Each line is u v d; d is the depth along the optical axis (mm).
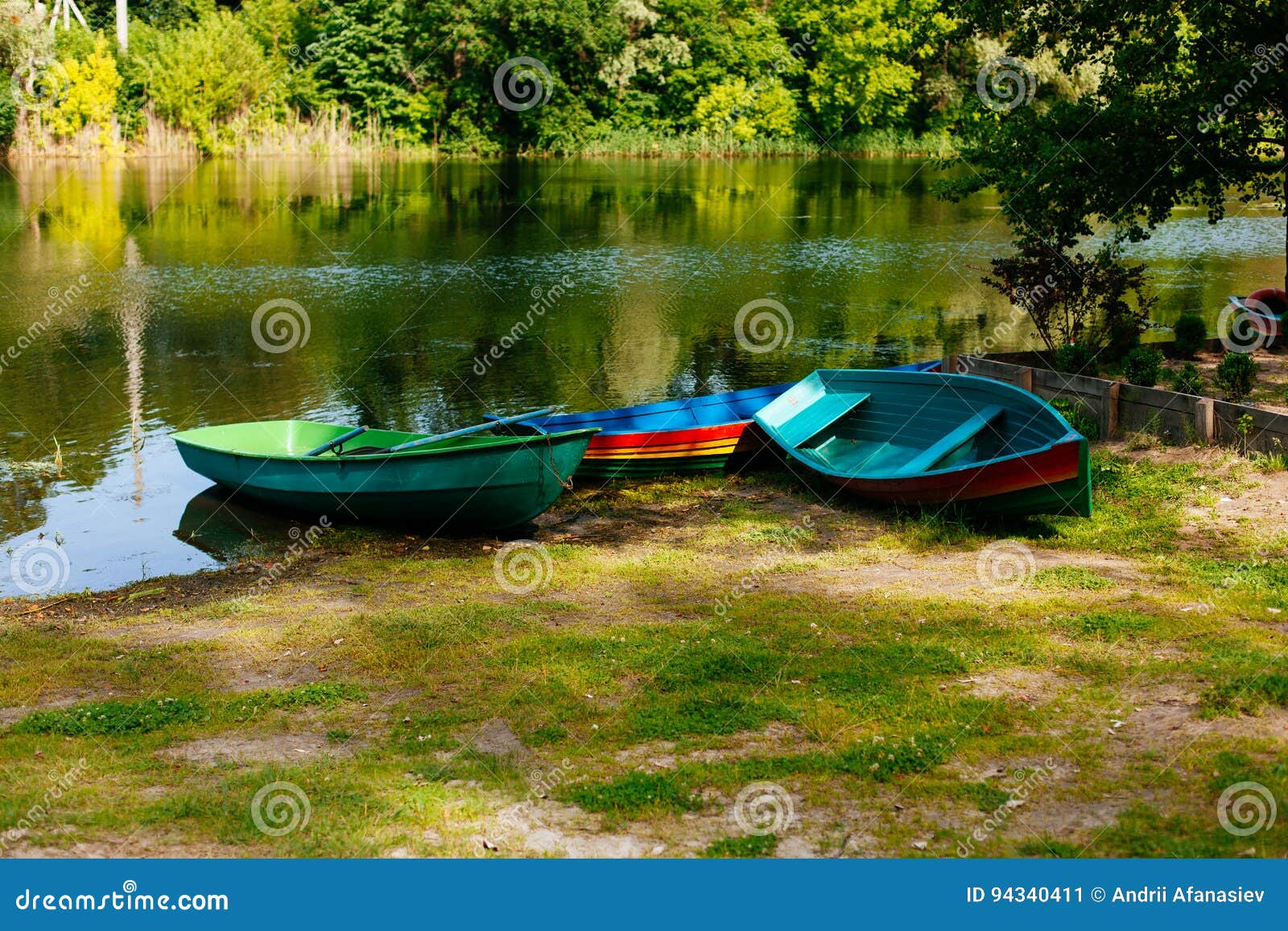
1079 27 18375
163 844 5895
